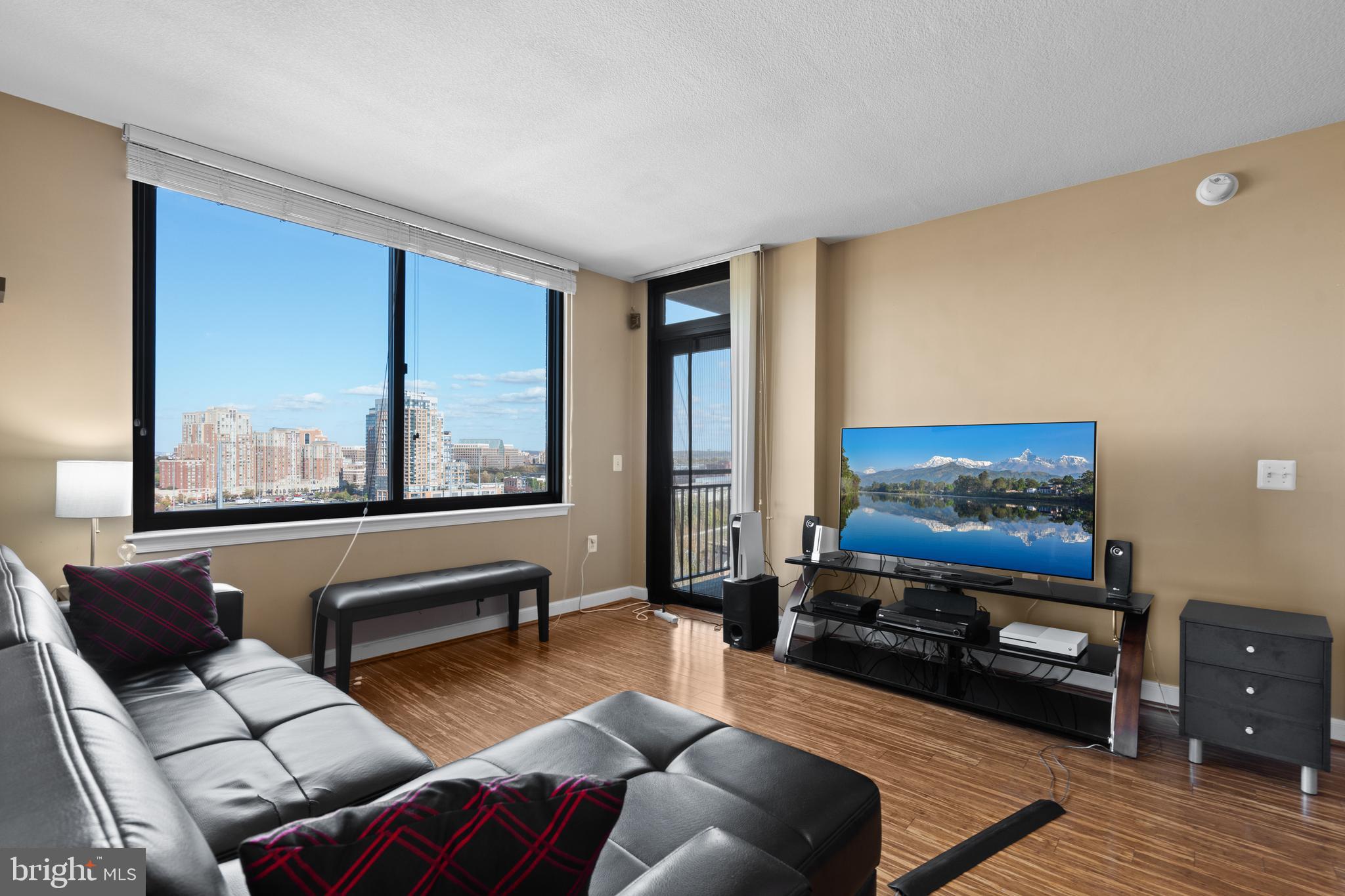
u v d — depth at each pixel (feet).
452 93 7.80
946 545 10.37
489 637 12.75
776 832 3.99
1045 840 6.18
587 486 15.11
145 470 9.11
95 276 8.53
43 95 7.89
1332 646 7.31
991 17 6.34
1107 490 9.84
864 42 6.77
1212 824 6.44
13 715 2.46
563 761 4.80
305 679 6.46
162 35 6.75
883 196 10.70
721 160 9.48
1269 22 6.31
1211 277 9.05
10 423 7.93
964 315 11.36
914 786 7.15
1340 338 8.15
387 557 11.46
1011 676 10.43
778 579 13.07
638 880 2.74
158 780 2.31
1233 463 8.84
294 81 7.56
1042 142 8.84
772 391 13.55
